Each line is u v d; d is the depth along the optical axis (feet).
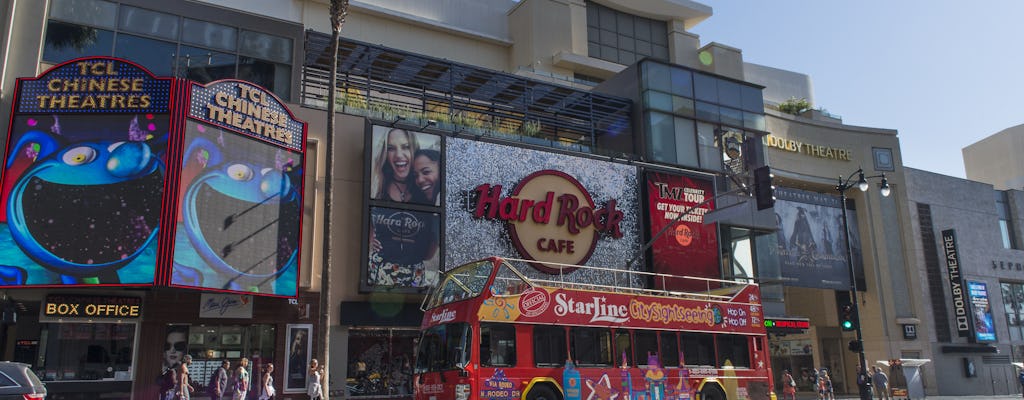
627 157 112.78
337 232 86.28
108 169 69.67
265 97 80.23
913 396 109.70
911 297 157.07
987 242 175.42
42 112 70.90
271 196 78.54
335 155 88.94
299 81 90.38
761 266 119.85
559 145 110.32
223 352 77.77
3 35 75.15
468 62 150.51
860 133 165.17
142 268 67.31
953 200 172.65
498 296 60.03
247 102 78.18
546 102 124.36
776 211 146.72
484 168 96.84
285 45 90.79
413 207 89.40
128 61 72.95
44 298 69.82
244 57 87.66
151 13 83.66
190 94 72.90
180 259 68.95
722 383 70.69
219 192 73.61
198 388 75.36
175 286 68.03
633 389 64.59
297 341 80.59
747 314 75.36
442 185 92.27
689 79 123.13
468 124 105.09
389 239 86.79
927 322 155.94
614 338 65.31
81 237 67.77
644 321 67.51
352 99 98.68
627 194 107.76
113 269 67.26
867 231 158.61
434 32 147.64
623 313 66.54
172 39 84.07
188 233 70.13
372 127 89.51
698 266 109.19
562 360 61.77
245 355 78.69
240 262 74.23
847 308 96.99
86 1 80.69
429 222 90.17
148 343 73.77
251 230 75.87
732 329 73.31
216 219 72.79
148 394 72.69
